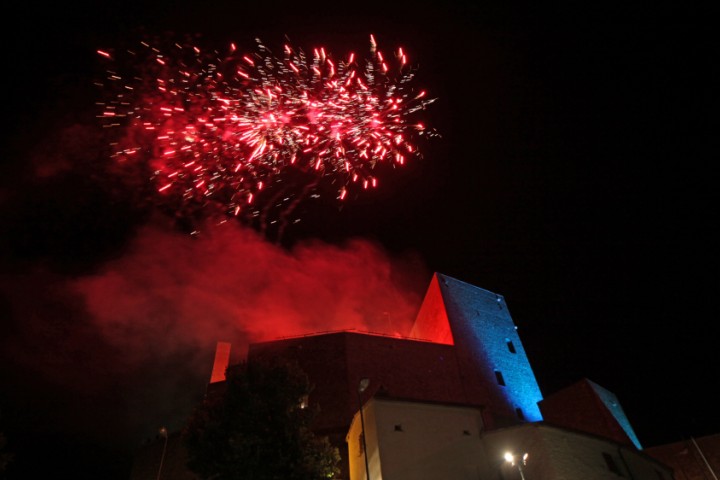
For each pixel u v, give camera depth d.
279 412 25.02
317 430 34.94
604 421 38.25
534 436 27.12
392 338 42.31
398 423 27.92
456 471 26.67
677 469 38.31
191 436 24.62
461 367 42.28
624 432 38.78
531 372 47.69
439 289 48.19
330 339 40.94
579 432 28.53
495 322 49.75
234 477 22.66
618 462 29.25
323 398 37.00
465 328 46.19
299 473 23.38
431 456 26.91
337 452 26.30
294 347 40.75
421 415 28.75
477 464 27.31
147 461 42.97
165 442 43.34
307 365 39.41
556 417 41.62
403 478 25.61
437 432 28.16
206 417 25.31
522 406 43.16
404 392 38.28
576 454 27.11
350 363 39.06
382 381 38.50
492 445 28.08
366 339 41.41
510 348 48.53
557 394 42.47
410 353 41.59
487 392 41.62
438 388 39.81
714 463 37.09
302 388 26.64
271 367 26.84
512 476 26.58
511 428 28.12
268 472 23.17
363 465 29.02
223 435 23.95
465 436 28.48
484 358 44.78
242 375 25.95
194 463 23.67
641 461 32.12
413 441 27.28
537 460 26.31
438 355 42.41
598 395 40.47
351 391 37.06
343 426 34.84
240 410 24.58
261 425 24.30
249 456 23.00
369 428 28.45
